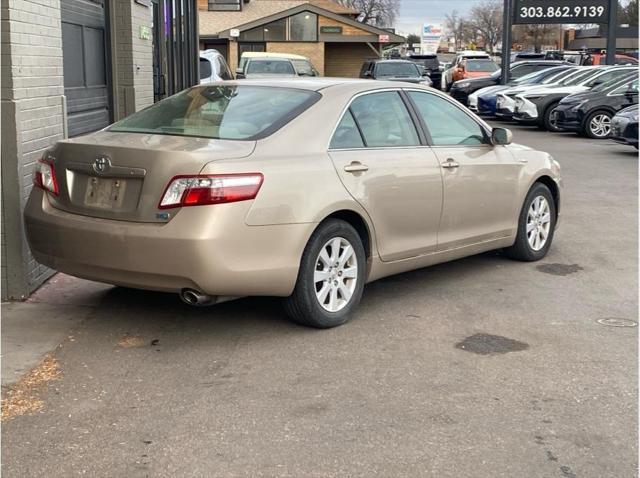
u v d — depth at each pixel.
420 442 3.70
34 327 5.20
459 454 3.59
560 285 6.52
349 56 38.09
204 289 4.54
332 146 5.24
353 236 5.32
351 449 3.62
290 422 3.89
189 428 3.82
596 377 4.54
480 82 27.95
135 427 3.83
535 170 7.07
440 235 6.09
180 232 4.46
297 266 4.87
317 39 36.31
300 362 4.68
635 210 9.91
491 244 6.73
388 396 4.22
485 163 6.45
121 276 4.70
